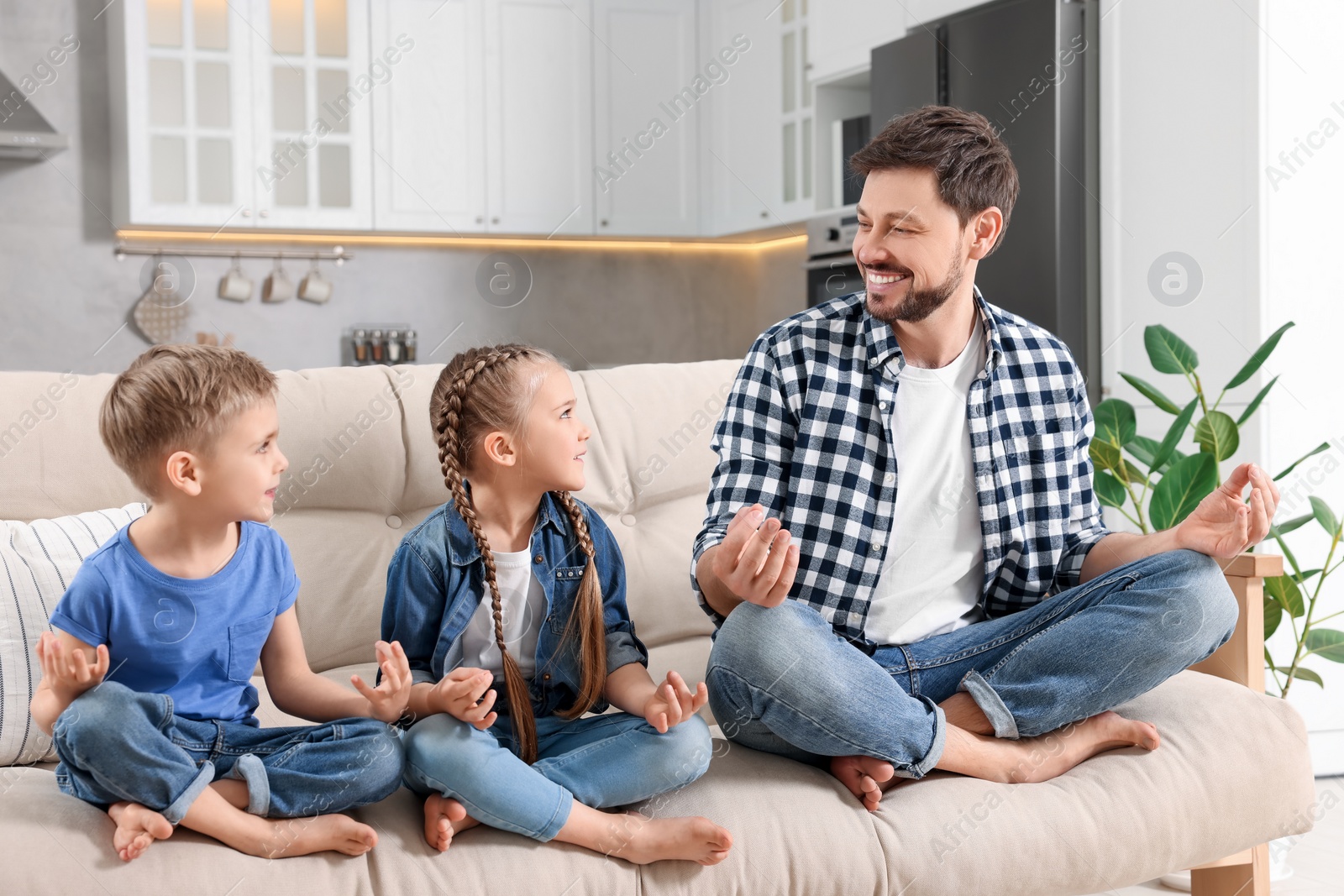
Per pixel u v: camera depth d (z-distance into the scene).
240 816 1.08
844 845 1.20
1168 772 1.33
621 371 1.97
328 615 1.63
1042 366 1.55
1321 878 1.90
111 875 1.01
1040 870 1.25
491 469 1.34
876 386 1.47
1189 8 2.60
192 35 3.54
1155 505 1.89
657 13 4.18
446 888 1.08
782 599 1.24
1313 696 2.47
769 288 4.53
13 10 3.55
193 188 3.56
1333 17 2.50
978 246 1.47
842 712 1.23
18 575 1.38
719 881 1.16
